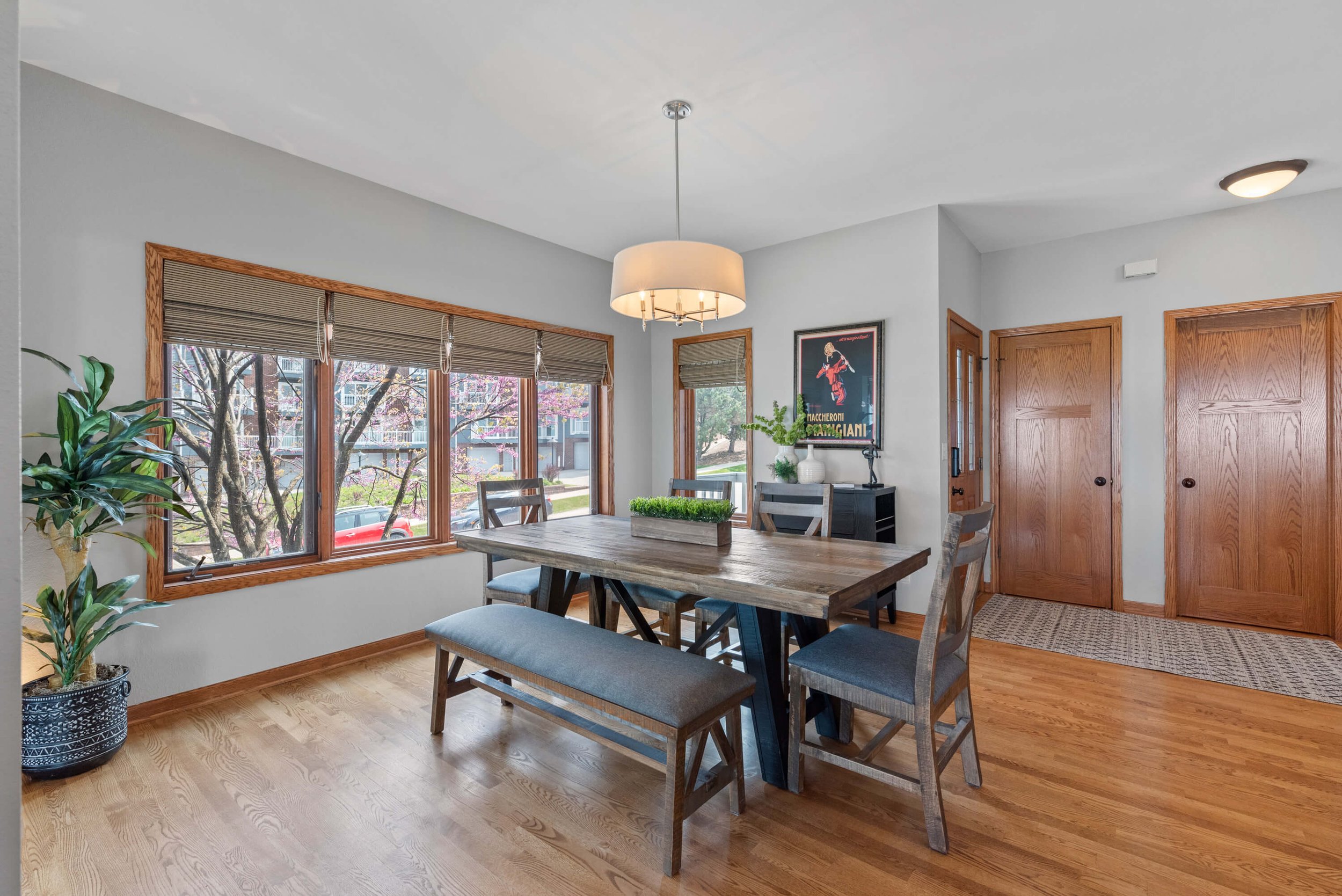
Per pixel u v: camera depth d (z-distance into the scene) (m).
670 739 1.72
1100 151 3.04
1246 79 2.44
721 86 2.47
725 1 2.01
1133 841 1.82
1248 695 2.83
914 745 2.42
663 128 2.79
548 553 2.40
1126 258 4.10
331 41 2.19
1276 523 3.72
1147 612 4.07
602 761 2.29
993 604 4.35
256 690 2.91
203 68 2.35
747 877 1.69
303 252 3.08
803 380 4.27
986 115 2.70
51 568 2.36
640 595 2.89
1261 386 3.74
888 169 3.23
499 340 4.02
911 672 1.89
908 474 3.86
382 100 2.56
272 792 2.08
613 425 4.86
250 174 2.90
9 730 0.58
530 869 1.73
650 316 2.75
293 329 3.06
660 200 3.61
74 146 2.42
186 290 2.71
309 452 3.24
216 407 2.92
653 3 2.02
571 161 3.11
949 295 3.90
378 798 2.05
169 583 2.73
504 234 4.04
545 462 4.45
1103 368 4.21
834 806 2.02
